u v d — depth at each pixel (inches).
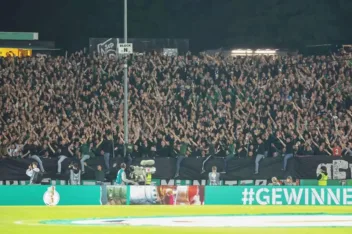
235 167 6072.8
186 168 6023.6
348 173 6122.1
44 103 6555.1
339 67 7327.8
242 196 5620.1
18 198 5487.2
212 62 7150.6
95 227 4143.7
